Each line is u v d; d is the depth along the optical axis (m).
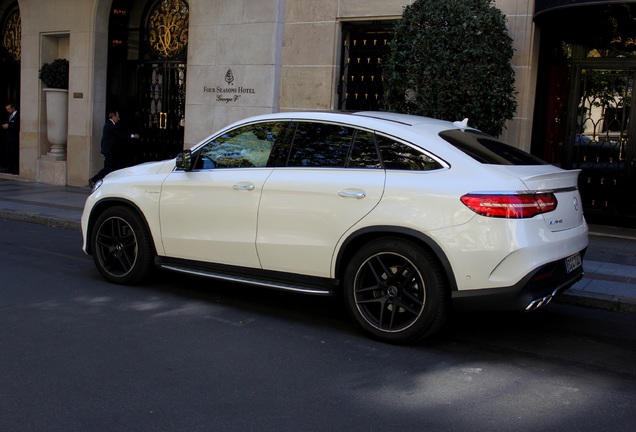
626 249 9.00
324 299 6.70
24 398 4.04
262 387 4.34
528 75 10.07
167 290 6.80
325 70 12.05
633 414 4.09
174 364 4.70
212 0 13.18
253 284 5.94
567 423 3.92
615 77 10.32
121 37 15.89
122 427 3.69
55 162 16.08
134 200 6.64
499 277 4.82
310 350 5.11
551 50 10.68
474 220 4.85
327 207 5.46
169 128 15.34
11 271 7.43
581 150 10.69
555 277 5.09
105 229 6.97
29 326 5.44
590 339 5.64
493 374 4.73
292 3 12.30
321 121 5.82
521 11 9.98
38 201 12.97
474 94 8.65
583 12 9.42
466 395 4.31
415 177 5.18
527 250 4.79
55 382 4.30
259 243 5.81
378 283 5.29
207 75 13.41
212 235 6.13
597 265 7.98
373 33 11.86
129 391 4.19
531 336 5.68
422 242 5.10
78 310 5.96
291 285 5.76
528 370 4.84
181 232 6.35
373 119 5.63
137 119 15.88
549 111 10.77
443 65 8.63
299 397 4.19
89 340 5.14
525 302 4.82
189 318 5.84
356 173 5.45
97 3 15.16
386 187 5.22
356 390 4.34
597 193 10.62
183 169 6.41
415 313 5.15
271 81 12.58
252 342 5.25
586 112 10.60
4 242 9.24
